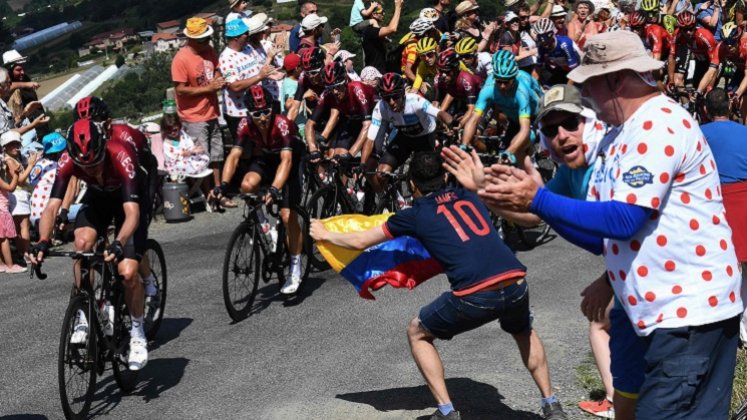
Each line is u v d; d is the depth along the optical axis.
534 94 7.12
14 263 8.49
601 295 3.44
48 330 6.33
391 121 7.49
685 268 2.80
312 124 7.98
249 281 6.40
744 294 4.54
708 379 2.86
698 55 11.42
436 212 4.09
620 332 3.24
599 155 2.98
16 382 5.32
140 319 5.10
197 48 9.77
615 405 3.32
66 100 22.77
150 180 5.60
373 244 4.23
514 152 6.95
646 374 2.92
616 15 12.52
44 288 7.52
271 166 6.62
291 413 4.62
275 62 10.27
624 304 2.94
